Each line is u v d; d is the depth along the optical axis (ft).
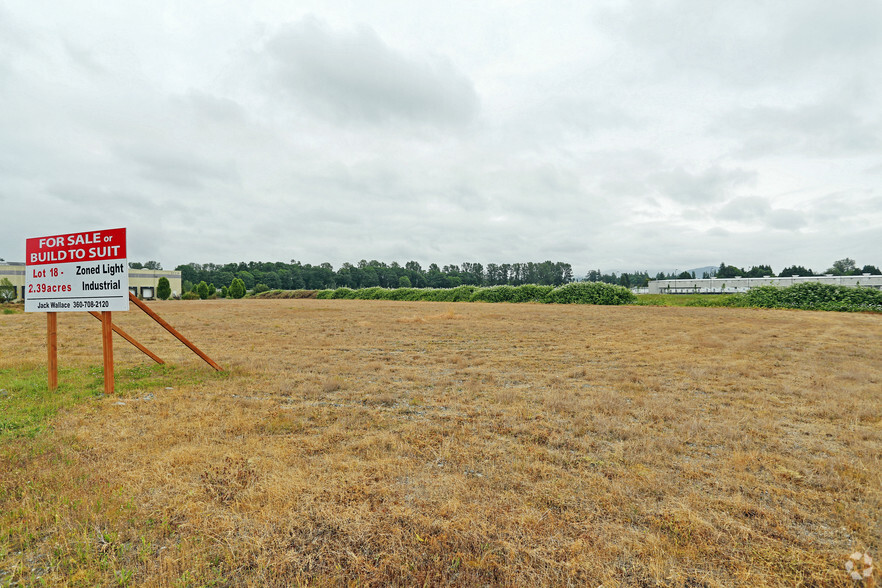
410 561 8.95
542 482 12.41
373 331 53.72
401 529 9.95
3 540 9.54
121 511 10.64
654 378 26.94
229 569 8.74
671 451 14.97
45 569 8.68
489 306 117.50
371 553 9.22
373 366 30.32
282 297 225.35
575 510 10.93
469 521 10.28
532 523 10.27
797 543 9.63
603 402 20.80
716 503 11.29
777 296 105.09
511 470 13.25
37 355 35.04
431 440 15.83
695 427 17.16
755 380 26.48
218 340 44.83
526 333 51.70
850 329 57.72
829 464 13.79
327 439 15.80
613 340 45.57
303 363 31.48
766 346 41.37
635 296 129.39
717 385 25.18
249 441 15.39
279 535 9.77
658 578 8.42
